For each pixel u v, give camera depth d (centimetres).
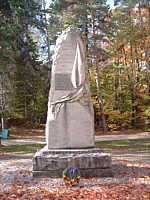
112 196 538
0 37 1745
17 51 2069
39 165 718
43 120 3422
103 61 3198
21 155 1320
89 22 2819
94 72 3191
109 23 2836
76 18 2784
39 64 2667
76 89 801
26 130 3014
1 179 718
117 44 3108
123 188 596
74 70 809
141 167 847
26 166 914
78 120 788
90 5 2762
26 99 3244
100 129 3141
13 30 1819
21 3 2202
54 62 817
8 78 2141
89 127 790
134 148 1540
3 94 2245
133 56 3269
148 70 3238
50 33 2952
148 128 3000
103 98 3106
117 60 3450
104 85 3219
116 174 740
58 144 777
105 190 581
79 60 807
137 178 691
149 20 3206
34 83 2698
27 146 1738
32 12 2327
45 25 2505
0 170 855
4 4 2077
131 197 531
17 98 2959
